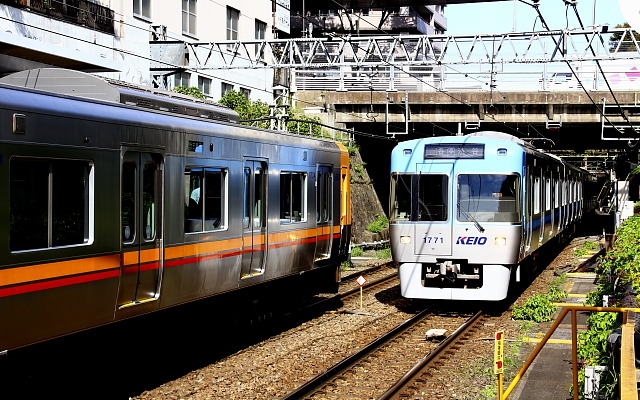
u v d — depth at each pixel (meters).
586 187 42.06
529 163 15.45
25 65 15.86
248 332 12.61
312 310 14.86
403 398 8.62
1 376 7.19
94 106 8.08
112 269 8.22
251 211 11.62
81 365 8.41
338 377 9.48
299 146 13.38
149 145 8.92
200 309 11.02
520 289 17.31
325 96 31.50
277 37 35.88
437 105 30.31
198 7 27.78
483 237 13.97
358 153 32.88
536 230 17.03
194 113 11.16
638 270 10.22
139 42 22.17
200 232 10.10
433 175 14.33
